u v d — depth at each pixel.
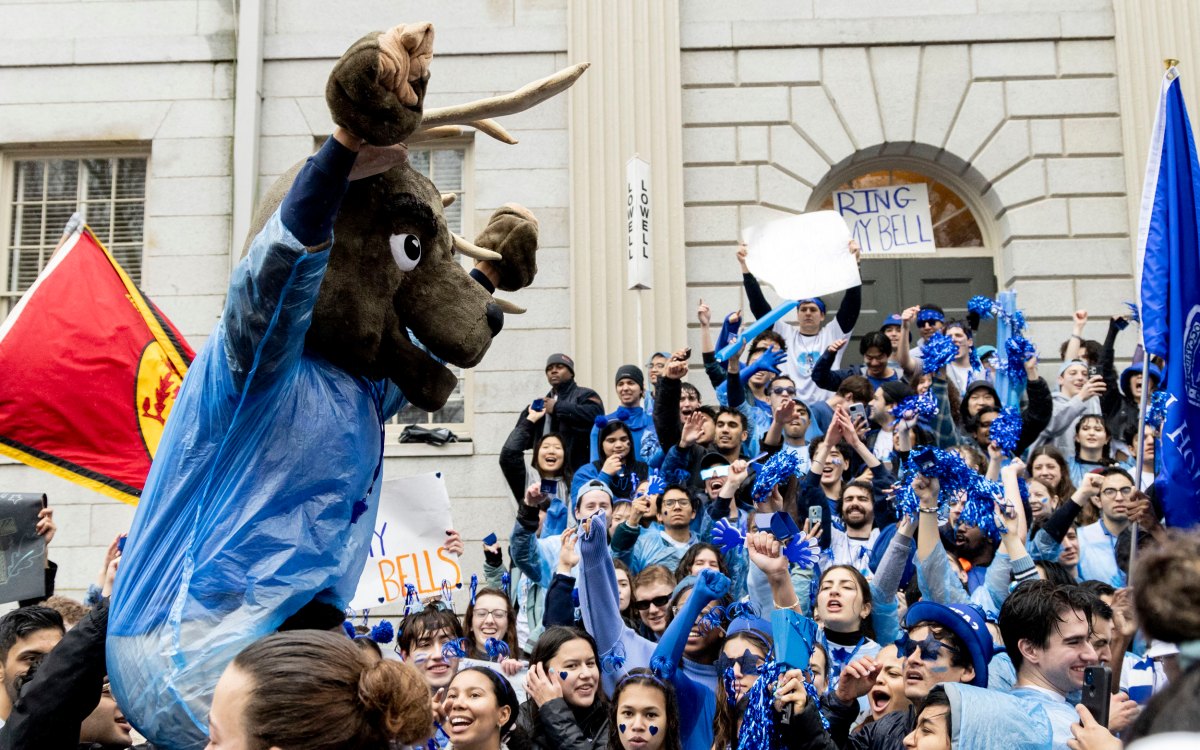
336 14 12.47
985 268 12.23
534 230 4.35
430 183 3.98
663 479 7.84
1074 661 4.43
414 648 6.00
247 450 3.54
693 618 5.04
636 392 9.40
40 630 5.07
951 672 4.69
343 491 3.64
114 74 12.45
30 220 12.50
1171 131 6.20
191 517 3.51
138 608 3.46
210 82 12.37
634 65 12.17
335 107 3.31
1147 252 6.08
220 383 3.54
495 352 11.77
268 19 12.51
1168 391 5.86
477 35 12.33
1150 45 12.12
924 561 5.71
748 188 12.12
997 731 3.94
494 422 11.62
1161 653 4.51
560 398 9.50
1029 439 8.92
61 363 6.52
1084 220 11.98
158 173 12.26
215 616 3.42
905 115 12.20
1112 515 7.29
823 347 10.16
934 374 8.43
